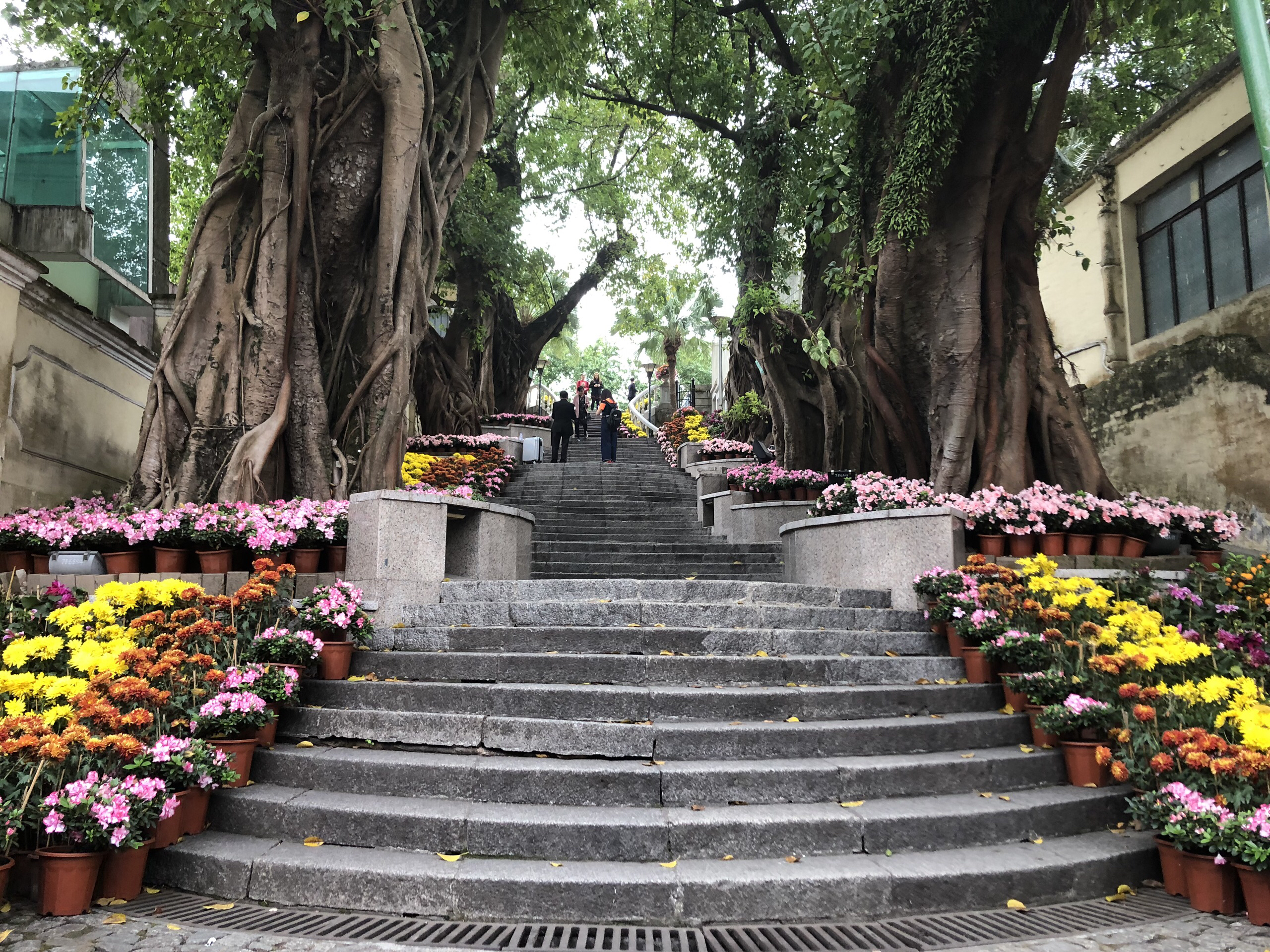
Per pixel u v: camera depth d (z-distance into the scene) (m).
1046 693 4.93
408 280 8.82
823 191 10.26
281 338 8.16
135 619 4.84
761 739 4.46
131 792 3.56
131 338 10.52
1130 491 11.02
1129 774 4.21
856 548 7.14
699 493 13.30
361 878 3.54
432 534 6.41
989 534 7.39
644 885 3.44
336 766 4.30
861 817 3.90
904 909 3.54
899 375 9.44
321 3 8.38
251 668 4.62
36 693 4.03
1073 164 14.40
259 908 3.55
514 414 22.19
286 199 8.38
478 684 4.97
